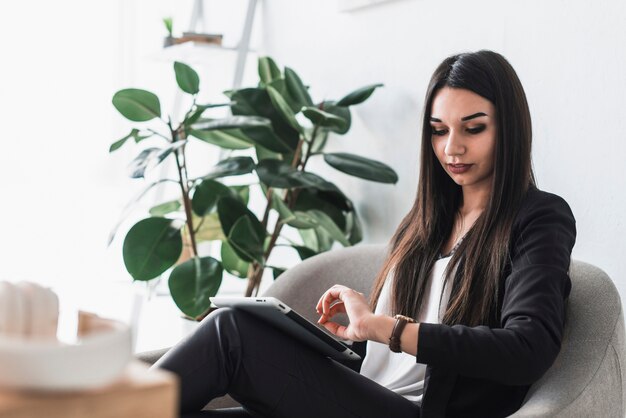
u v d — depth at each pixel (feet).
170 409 2.50
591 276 5.01
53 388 2.34
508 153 5.08
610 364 4.68
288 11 10.52
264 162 8.41
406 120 8.18
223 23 11.95
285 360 4.67
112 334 2.46
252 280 9.07
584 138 6.06
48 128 14.57
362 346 5.83
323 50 9.72
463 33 7.32
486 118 5.11
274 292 6.32
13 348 2.33
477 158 5.16
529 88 6.57
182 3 14.25
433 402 4.87
